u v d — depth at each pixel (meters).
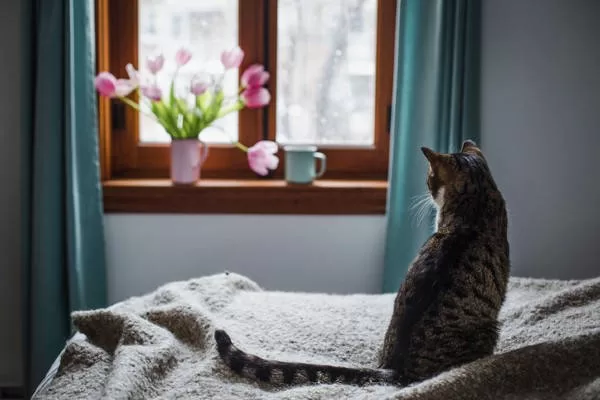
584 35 2.31
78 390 1.31
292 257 2.38
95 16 2.30
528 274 2.40
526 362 1.23
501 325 1.47
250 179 2.47
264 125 2.47
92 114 2.22
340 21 2.44
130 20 2.39
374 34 2.44
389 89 2.44
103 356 1.44
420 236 2.24
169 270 2.38
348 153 2.48
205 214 2.35
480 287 1.35
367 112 2.48
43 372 2.21
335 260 2.39
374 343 1.51
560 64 2.32
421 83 2.21
